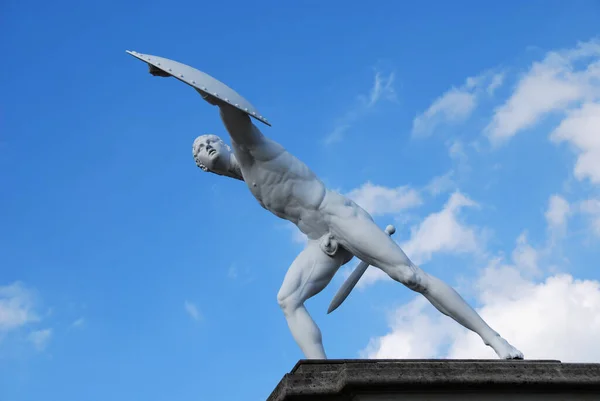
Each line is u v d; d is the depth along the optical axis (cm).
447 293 856
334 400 694
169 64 864
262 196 934
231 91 879
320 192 916
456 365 713
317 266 912
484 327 844
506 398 718
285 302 898
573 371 732
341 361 740
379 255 876
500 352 825
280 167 912
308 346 877
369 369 689
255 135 904
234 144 912
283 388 693
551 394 730
